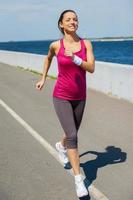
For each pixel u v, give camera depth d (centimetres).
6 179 550
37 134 790
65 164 596
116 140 738
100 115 965
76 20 498
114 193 496
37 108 1073
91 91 1335
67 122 506
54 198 484
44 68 557
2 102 1173
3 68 2453
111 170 575
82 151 671
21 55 2458
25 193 501
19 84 1609
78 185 486
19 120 924
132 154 650
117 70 1175
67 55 479
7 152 673
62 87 508
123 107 1056
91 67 490
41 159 631
